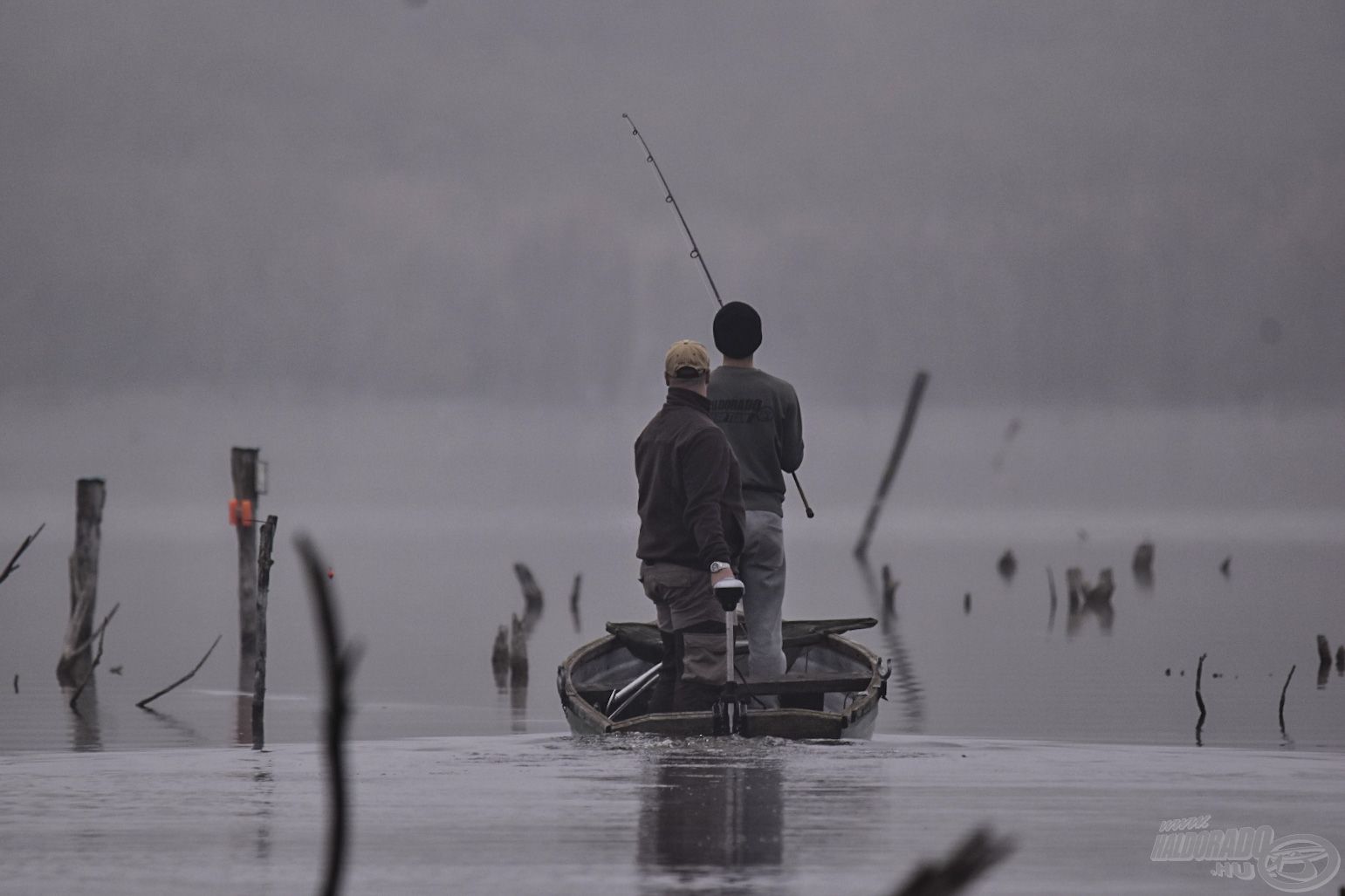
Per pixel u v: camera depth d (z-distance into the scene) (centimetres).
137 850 2992
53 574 12962
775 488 4791
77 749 4606
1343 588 11700
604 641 5097
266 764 4041
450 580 12788
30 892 2689
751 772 3812
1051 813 3319
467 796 3516
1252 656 7481
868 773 3788
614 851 2948
